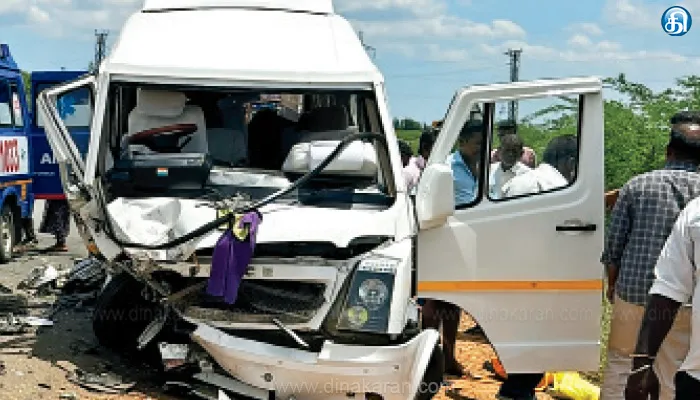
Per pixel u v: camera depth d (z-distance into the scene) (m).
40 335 6.98
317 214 5.46
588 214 6.07
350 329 5.18
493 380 7.48
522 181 6.08
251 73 5.99
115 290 6.48
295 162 5.91
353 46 6.43
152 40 6.23
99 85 5.96
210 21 6.47
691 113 5.59
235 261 5.16
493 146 6.02
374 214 5.52
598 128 6.04
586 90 5.98
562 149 6.10
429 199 5.66
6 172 10.95
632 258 5.59
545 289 6.09
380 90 6.05
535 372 6.12
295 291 5.36
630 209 5.62
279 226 5.27
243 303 5.33
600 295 6.13
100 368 6.22
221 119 6.29
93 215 5.70
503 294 6.07
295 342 5.29
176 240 5.25
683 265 4.03
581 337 6.14
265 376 5.23
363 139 5.98
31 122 12.04
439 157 5.97
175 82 5.95
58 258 11.72
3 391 5.51
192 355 5.51
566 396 7.14
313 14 6.78
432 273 5.99
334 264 5.29
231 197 5.75
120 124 6.30
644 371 4.18
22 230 11.85
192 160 5.86
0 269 10.55
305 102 6.32
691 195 5.48
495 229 6.02
